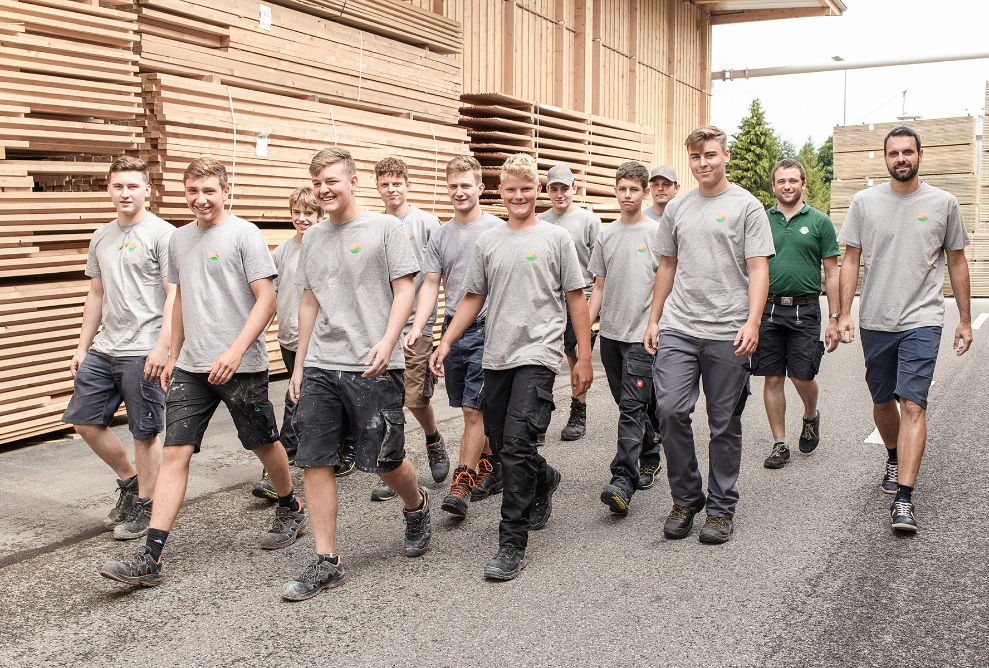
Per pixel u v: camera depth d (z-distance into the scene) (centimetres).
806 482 585
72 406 488
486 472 565
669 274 503
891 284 516
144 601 397
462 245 578
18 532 487
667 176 643
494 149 1206
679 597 398
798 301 625
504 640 356
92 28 702
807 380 636
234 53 829
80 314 714
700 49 2078
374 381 415
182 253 443
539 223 448
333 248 420
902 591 402
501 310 440
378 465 418
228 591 409
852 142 1995
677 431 475
